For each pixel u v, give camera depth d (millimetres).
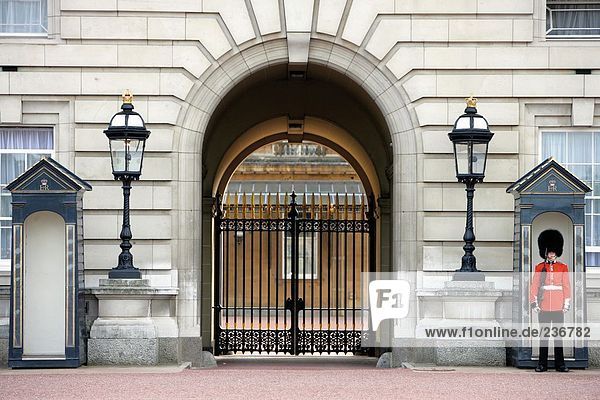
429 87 21062
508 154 21031
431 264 20938
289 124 28797
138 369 19156
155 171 20984
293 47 21172
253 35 21078
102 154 20984
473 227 20891
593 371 19172
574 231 19438
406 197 21109
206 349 26094
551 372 18984
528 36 21047
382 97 21234
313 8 21156
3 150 21281
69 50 20969
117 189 20922
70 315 19203
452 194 21016
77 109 20953
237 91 23609
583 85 21078
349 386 16969
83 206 20844
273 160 46344
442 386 17000
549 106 21172
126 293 19688
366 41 21109
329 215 25578
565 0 21562
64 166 20984
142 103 21016
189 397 15664
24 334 19391
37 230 19625
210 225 27297
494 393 16203
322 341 26062
